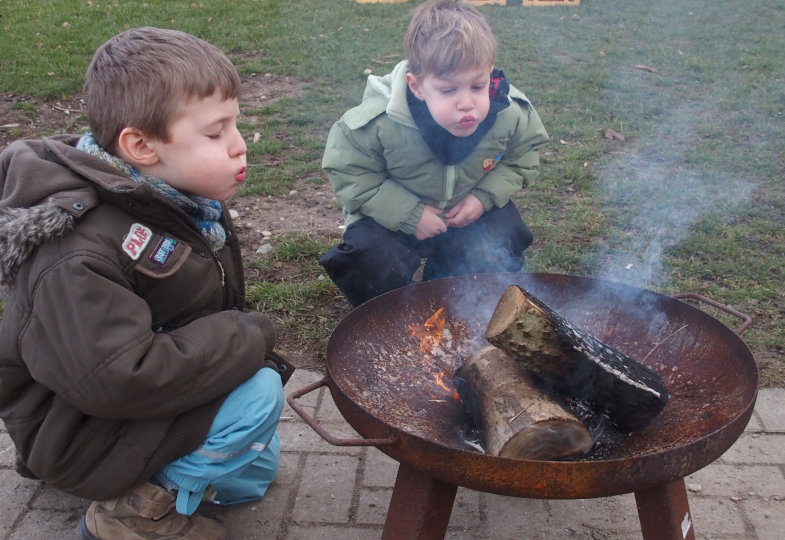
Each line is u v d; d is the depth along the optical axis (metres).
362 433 1.48
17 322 1.57
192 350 1.61
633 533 1.99
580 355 1.57
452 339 2.00
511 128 2.57
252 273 3.26
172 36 1.67
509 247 2.77
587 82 5.81
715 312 2.91
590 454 1.59
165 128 1.61
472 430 1.71
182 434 1.69
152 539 1.83
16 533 1.96
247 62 6.24
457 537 1.97
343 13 7.86
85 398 1.53
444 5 2.28
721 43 6.85
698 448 1.34
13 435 1.70
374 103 2.53
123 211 1.61
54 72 5.79
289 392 2.53
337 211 3.84
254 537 1.97
